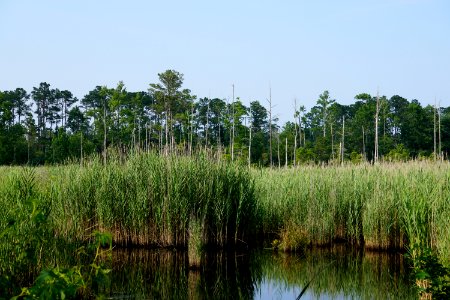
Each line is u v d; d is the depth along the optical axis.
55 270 4.88
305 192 14.44
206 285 9.88
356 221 13.82
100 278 5.88
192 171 13.44
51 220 9.21
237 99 43.53
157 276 10.45
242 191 13.55
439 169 13.97
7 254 8.00
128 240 13.37
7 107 45.31
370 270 11.19
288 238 13.27
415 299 8.91
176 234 13.14
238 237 13.77
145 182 13.48
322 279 10.39
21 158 41.84
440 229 9.74
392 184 13.98
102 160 14.43
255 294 9.29
